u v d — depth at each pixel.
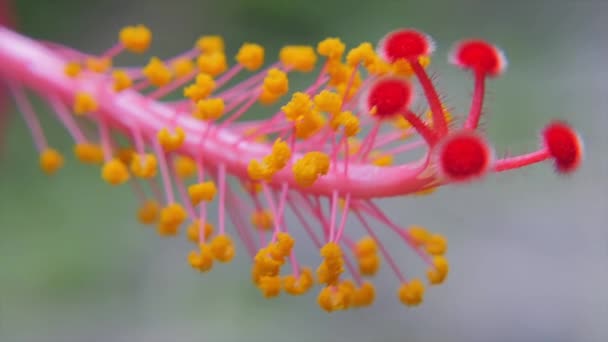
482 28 0.16
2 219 0.13
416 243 0.08
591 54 0.16
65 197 0.13
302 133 0.08
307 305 0.13
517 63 0.16
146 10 0.15
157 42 0.15
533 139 0.14
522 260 0.13
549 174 0.14
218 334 0.12
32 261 0.12
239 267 0.13
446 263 0.08
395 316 0.13
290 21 0.15
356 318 0.13
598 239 0.14
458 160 0.07
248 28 0.15
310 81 0.13
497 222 0.14
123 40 0.09
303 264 0.12
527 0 0.16
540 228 0.14
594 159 0.14
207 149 0.08
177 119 0.08
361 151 0.08
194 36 0.15
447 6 0.16
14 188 0.13
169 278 0.13
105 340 0.12
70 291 0.12
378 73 0.08
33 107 0.14
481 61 0.07
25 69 0.09
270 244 0.07
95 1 0.15
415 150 0.11
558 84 0.15
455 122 0.07
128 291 0.12
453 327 0.13
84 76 0.09
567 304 0.13
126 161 0.09
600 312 0.13
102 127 0.09
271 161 0.08
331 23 0.15
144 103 0.09
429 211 0.14
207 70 0.08
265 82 0.08
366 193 0.08
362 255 0.08
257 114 0.13
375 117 0.07
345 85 0.08
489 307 0.13
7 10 0.11
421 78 0.07
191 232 0.08
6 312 0.12
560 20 0.16
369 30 0.15
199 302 0.12
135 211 0.13
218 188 0.08
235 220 0.08
